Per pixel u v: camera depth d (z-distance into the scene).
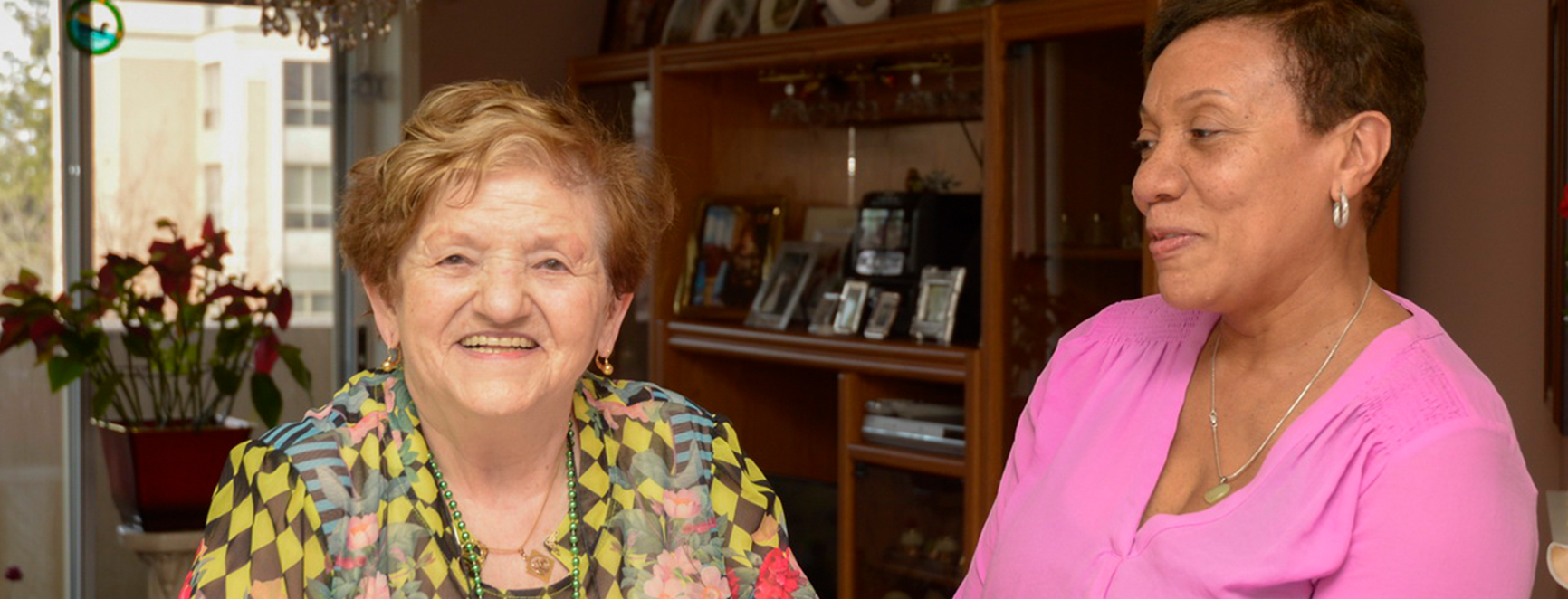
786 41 4.08
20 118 4.79
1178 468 1.51
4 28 4.76
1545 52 2.66
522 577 1.32
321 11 3.54
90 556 4.93
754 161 4.79
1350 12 1.34
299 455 1.27
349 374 5.23
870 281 4.09
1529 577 1.31
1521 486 1.32
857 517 3.93
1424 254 3.14
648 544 1.38
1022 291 3.39
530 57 5.23
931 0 3.72
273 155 5.12
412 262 1.25
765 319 4.37
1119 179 3.13
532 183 1.25
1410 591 1.29
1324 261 1.41
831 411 4.99
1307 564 1.33
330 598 1.25
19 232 4.82
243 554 1.25
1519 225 2.77
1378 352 1.38
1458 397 1.33
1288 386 1.44
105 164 4.91
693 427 1.45
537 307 1.25
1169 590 1.42
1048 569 1.53
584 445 1.38
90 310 4.18
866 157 4.60
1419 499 1.30
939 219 3.94
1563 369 2.44
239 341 4.34
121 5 4.86
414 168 1.23
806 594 1.44
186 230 5.03
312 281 5.21
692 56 4.46
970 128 4.25
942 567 3.65
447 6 5.10
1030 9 3.30
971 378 3.52
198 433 4.16
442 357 1.25
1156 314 1.65
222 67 5.03
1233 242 1.38
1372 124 1.36
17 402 4.83
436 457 1.32
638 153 1.35
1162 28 1.46
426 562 1.28
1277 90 1.35
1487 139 2.88
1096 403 1.63
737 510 1.43
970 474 3.53
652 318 4.66
